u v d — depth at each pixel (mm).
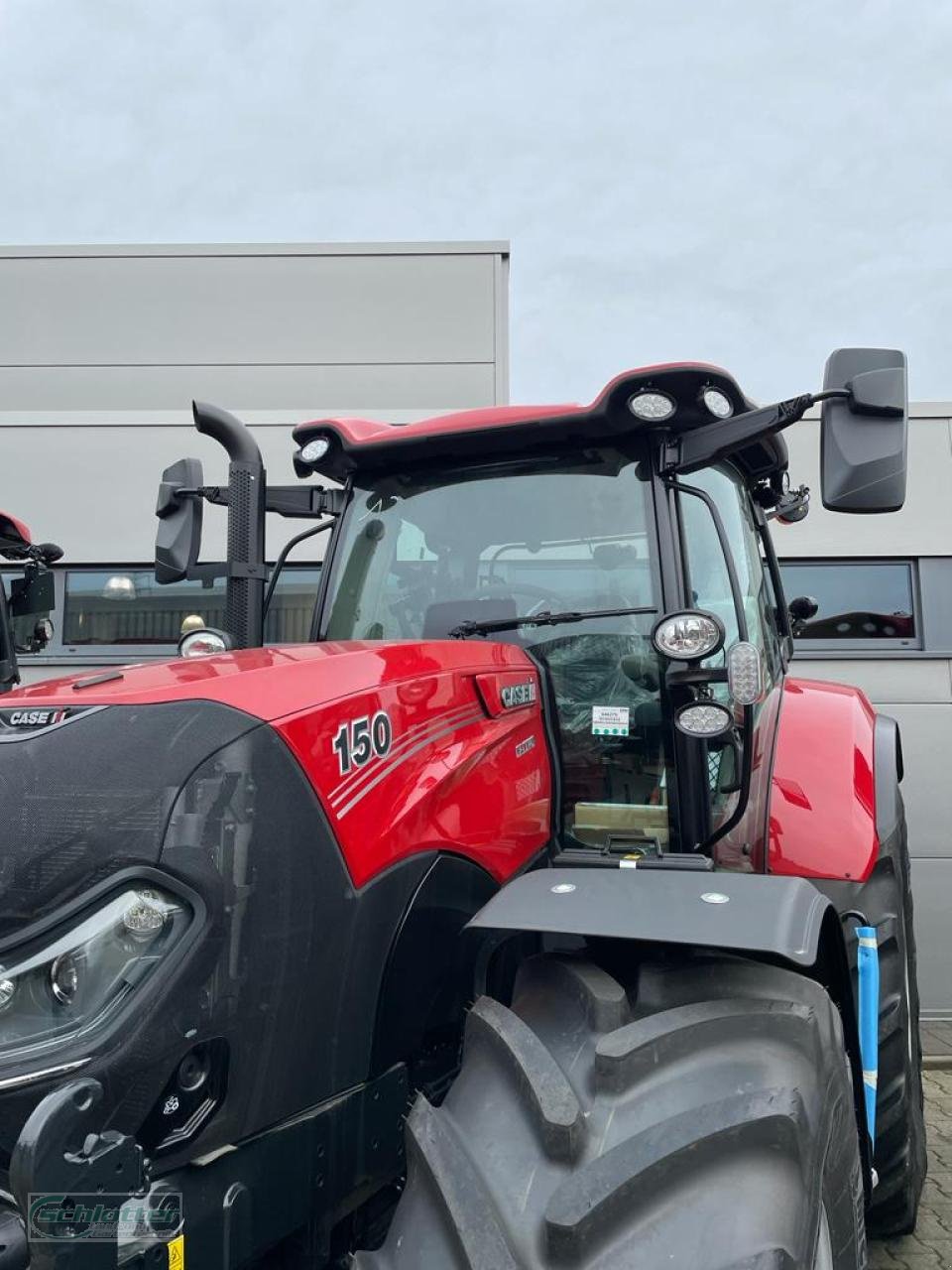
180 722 1675
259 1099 1642
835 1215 1632
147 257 7816
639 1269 1355
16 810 1628
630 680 2557
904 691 7094
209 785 1635
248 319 7758
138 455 7359
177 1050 1537
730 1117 1493
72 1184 1389
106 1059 1481
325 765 1795
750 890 1878
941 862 6910
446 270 7746
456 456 2854
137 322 7773
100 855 1586
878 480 2262
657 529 2604
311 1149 1728
